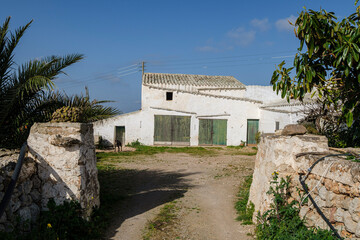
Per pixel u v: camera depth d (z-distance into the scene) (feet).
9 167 12.81
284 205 14.71
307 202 13.55
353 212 10.36
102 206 19.77
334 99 17.93
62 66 18.53
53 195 15.02
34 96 18.88
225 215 19.24
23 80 16.69
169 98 66.08
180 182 29.22
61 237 13.32
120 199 22.41
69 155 15.16
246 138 65.92
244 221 17.66
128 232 15.98
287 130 15.71
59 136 14.82
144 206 20.89
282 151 15.53
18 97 17.57
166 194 24.34
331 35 15.42
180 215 19.01
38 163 15.10
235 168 37.63
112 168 36.27
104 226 16.44
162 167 38.11
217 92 70.03
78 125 15.20
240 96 70.69
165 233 15.97
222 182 29.25
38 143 15.14
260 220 15.84
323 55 15.93
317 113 27.53
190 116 64.64
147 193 24.64
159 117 64.08
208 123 65.36
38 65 17.48
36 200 14.60
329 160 12.42
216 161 44.01
